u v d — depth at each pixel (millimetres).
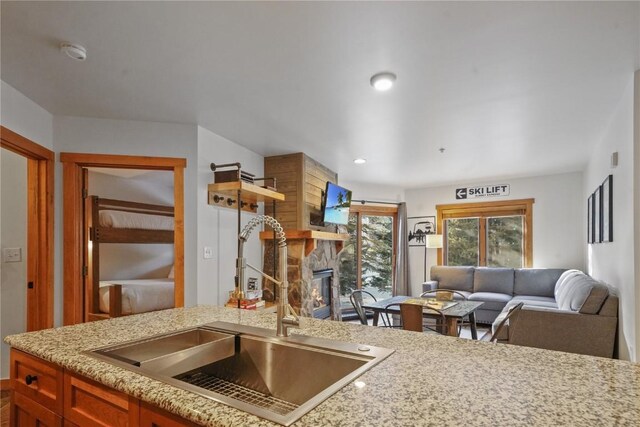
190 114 3098
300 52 2111
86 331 1552
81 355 1224
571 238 5594
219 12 1737
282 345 1381
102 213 4363
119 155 3170
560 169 5352
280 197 3988
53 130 3049
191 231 3281
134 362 1243
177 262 3234
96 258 4094
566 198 5645
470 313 3525
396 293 6715
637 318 2416
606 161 3498
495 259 6234
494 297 5262
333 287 5148
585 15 1760
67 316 2990
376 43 2012
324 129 3500
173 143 3307
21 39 1961
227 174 3473
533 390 926
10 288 2998
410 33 1915
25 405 1373
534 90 2631
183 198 3283
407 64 2248
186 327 1626
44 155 2928
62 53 2113
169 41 1995
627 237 2678
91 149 3115
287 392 1346
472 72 2354
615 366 1101
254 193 3594
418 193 6914
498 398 880
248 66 2281
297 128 3477
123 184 5527
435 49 2074
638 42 1998
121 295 3955
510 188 6094
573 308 3383
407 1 1658
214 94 2699
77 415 1166
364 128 3473
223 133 3621
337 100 2805
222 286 3625
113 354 1315
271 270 4312
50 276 2945
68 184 3051
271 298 4297
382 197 6770
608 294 3139
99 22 1814
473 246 6453
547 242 5777
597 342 3152
